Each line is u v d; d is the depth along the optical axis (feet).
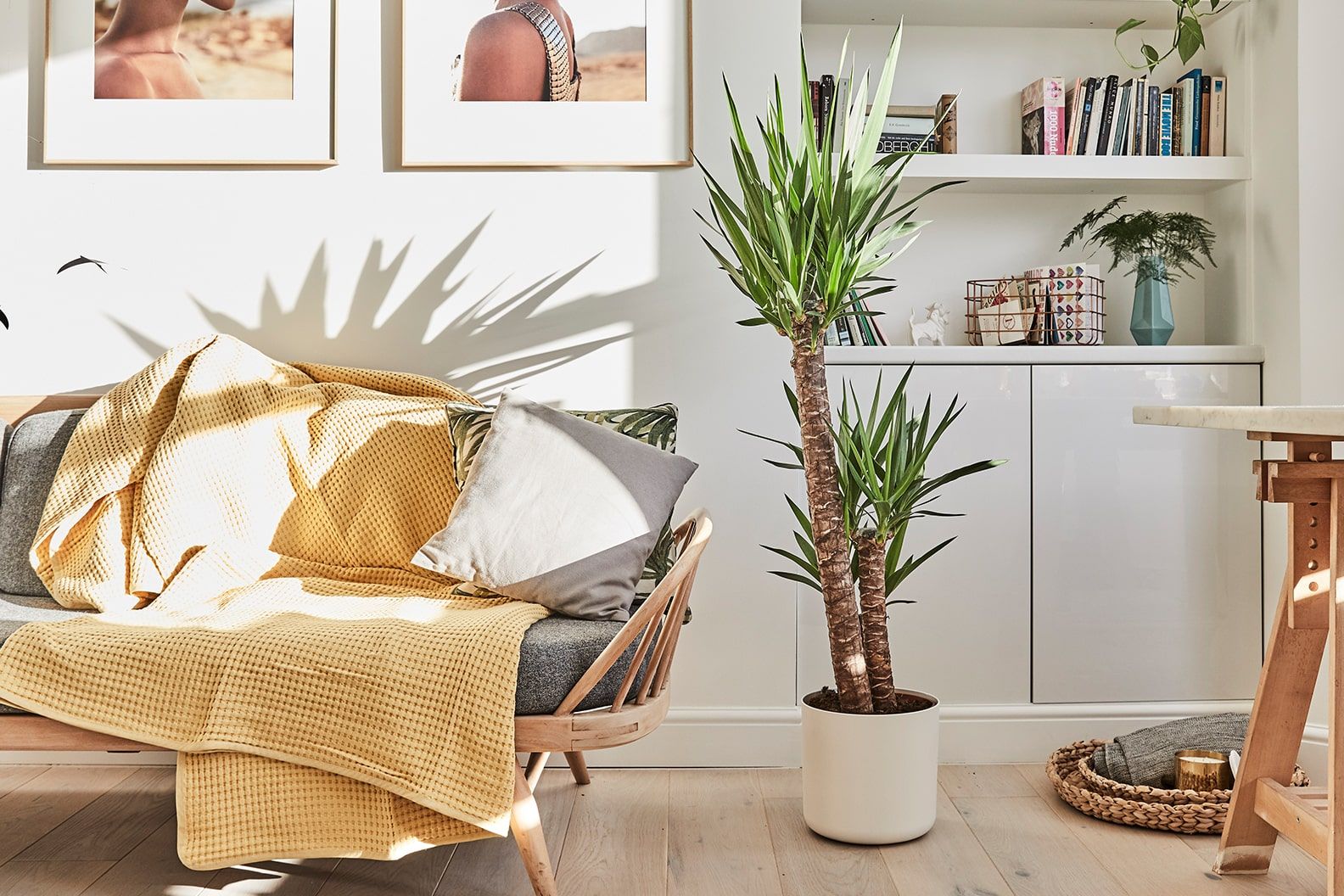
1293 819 5.30
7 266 7.84
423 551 6.14
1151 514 7.95
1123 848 6.26
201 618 5.70
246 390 6.98
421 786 4.95
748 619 7.84
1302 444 5.21
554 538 6.04
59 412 7.36
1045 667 7.97
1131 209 8.98
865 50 8.92
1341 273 7.55
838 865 6.02
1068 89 8.68
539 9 7.77
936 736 6.51
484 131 7.77
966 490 7.93
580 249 7.84
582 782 7.47
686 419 7.85
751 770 7.82
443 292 7.86
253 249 7.85
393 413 7.06
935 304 8.85
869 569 6.54
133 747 5.34
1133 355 7.93
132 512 6.68
